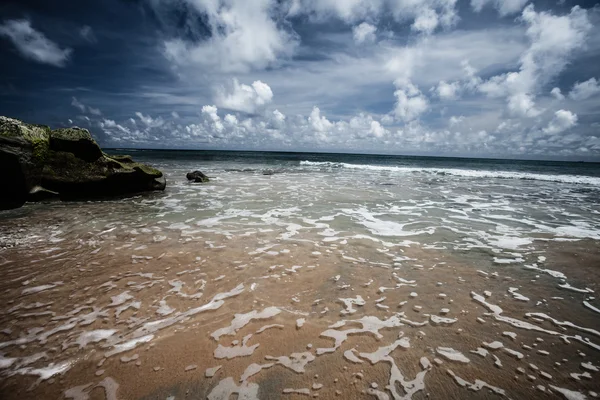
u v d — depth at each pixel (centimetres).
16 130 855
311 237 593
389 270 439
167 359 259
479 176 2197
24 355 260
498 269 444
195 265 449
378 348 275
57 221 688
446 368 251
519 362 256
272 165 3081
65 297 354
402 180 1755
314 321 316
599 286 390
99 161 1003
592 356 263
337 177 1875
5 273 413
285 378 241
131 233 605
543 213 845
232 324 310
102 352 266
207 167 2609
